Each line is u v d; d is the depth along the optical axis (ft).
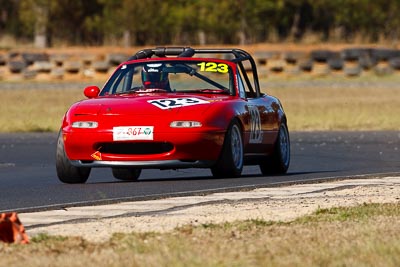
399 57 537.24
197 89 146.20
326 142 224.94
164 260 71.97
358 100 384.06
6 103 375.86
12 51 563.48
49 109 348.18
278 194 118.32
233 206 107.86
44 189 132.46
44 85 483.92
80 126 134.00
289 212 102.53
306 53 528.22
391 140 228.22
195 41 595.47
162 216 100.83
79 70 525.34
